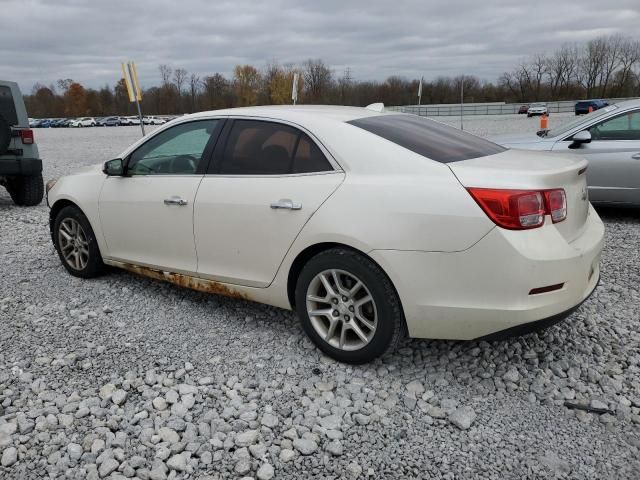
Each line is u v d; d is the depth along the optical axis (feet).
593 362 11.35
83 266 16.58
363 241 10.19
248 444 8.95
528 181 9.59
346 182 10.68
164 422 9.57
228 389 10.55
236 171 12.40
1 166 28.63
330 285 11.06
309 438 9.05
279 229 11.41
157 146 14.14
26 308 14.56
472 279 9.63
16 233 23.67
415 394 10.30
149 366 11.47
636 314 13.66
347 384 10.62
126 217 14.60
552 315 9.72
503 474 8.22
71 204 16.61
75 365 11.51
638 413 9.64
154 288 15.84
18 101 29.45
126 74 39.04
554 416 9.61
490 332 9.85
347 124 11.33
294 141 11.69
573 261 9.77
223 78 302.25
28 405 10.12
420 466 8.41
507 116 178.29
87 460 8.63
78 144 90.48
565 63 272.51
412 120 12.94
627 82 268.82
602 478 8.11
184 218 13.15
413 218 9.86
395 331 10.41
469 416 9.51
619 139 22.82
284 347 12.13
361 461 8.55
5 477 8.29
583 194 11.14
